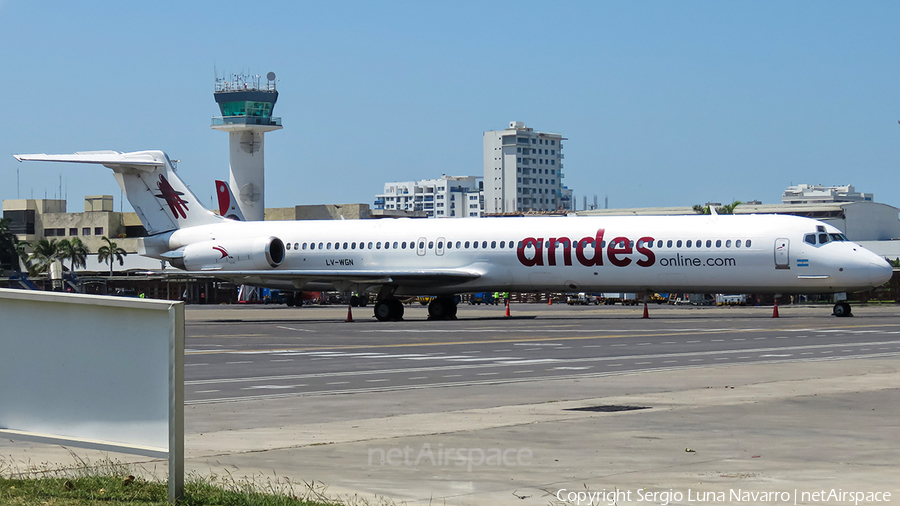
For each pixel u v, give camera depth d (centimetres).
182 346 1027
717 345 3312
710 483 1112
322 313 7025
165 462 1288
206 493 1066
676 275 4956
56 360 1097
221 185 8794
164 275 5756
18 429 1123
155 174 6109
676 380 2220
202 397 2044
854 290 4756
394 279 5347
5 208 15750
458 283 5400
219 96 12544
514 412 1719
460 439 1428
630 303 9138
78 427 1084
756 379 2209
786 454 1288
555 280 5212
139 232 15250
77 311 1082
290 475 1182
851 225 14612
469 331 4356
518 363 2759
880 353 2919
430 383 2266
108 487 1105
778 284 4816
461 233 5425
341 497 1053
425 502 1029
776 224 4856
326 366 2766
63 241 13625
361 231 5688
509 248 5275
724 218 4988
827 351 3008
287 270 5662
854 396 1875
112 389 1062
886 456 1271
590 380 2258
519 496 1055
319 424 1614
